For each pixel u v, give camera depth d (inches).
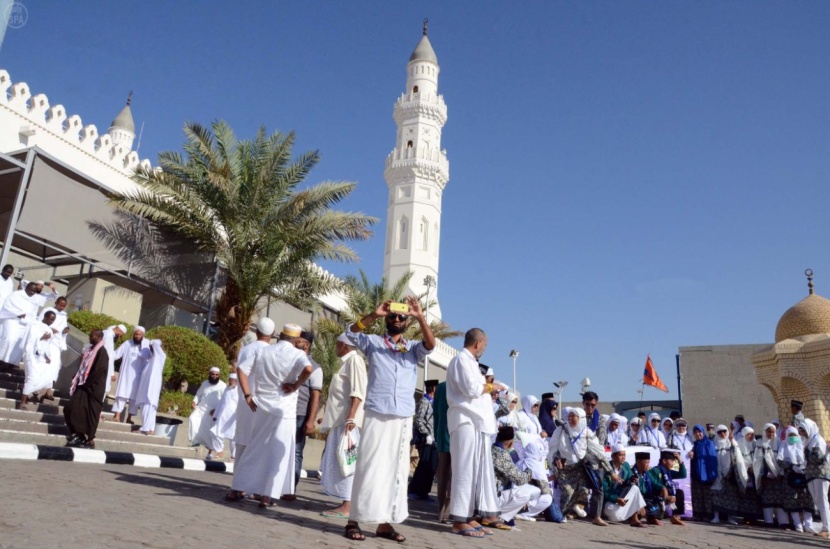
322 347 932.0
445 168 2142.0
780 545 324.5
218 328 771.4
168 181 699.4
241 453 257.0
